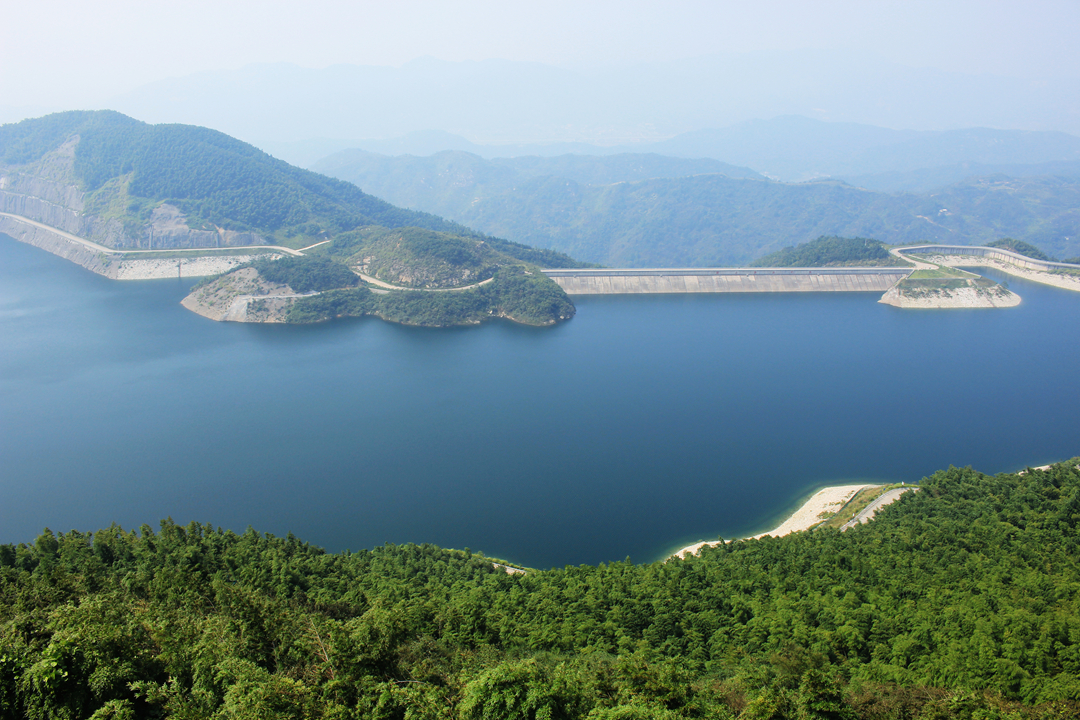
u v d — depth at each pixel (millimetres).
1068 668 85250
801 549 127500
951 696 81375
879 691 83625
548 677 79000
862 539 132125
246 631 86125
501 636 99688
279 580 111562
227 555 121438
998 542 124188
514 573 130250
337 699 77625
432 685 81250
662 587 113625
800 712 76875
